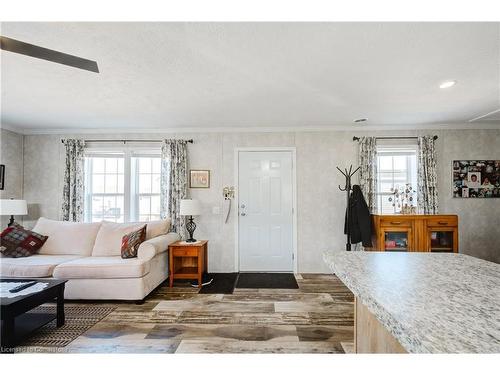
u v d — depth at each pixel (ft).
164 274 12.56
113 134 15.08
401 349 2.97
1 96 10.00
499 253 14.03
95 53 6.94
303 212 14.53
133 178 15.23
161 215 14.58
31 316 8.46
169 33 6.08
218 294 11.30
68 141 14.70
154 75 8.24
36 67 7.75
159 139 14.98
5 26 5.73
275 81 8.69
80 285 10.38
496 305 2.50
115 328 8.38
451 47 6.67
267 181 14.71
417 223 12.56
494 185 14.15
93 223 13.33
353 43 6.51
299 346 7.32
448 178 14.26
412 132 14.37
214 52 6.92
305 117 12.75
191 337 7.82
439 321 2.17
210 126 14.40
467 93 9.76
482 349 1.80
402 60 7.33
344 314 9.32
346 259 4.35
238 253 14.66
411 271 3.65
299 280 13.15
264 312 9.50
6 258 11.66
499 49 6.77
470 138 14.24
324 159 14.56
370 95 9.94
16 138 14.66
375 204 13.98
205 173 14.76
